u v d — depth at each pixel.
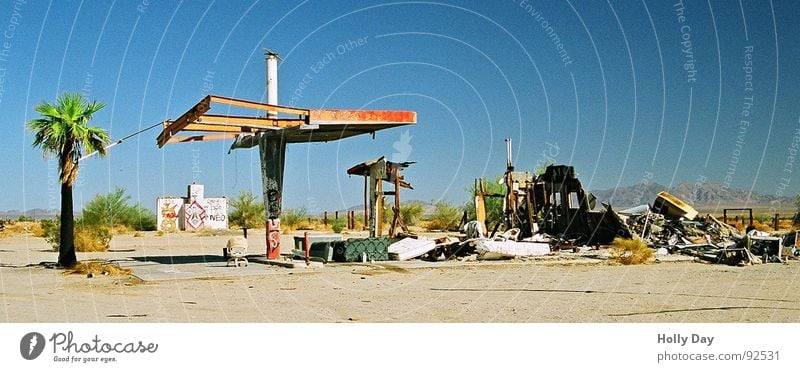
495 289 15.80
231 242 22.02
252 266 21.58
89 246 31.42
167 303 13.46
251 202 68.25
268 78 23.09
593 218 29.80
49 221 33.56
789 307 12.66
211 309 12.63
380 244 23.75
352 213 58.47
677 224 30.61
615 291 15.31
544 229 31.11
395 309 12.66
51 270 20.67
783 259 24.06
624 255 24.00
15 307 12.78
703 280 17.59
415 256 24.20
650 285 16.50
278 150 23.36
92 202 54.78
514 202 30.67
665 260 23.61
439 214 53.88
